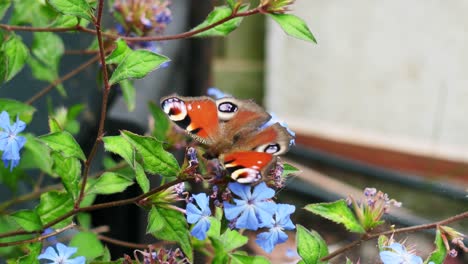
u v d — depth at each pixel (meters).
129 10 0.62
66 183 0.53
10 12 0.65
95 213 0.66
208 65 0.83
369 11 1.36
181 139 0.62
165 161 0.49
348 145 1.43
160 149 0.49
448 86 1.36
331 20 1.39
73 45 0.70
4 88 0.63
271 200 0.49
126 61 0.51
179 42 0.77
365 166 1.30
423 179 1.25
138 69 0.51
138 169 0.51
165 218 0.51
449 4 1.30
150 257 0.52
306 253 0.50
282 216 0.48
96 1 0.56
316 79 1.44
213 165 0.50
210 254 0.58
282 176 0.50
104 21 0.69
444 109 1.37
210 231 0.54
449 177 1.36
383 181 1.28
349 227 0.53
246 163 0.46
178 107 0.48
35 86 0.67
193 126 0.48
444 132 1.39
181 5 0.78
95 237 0.57
